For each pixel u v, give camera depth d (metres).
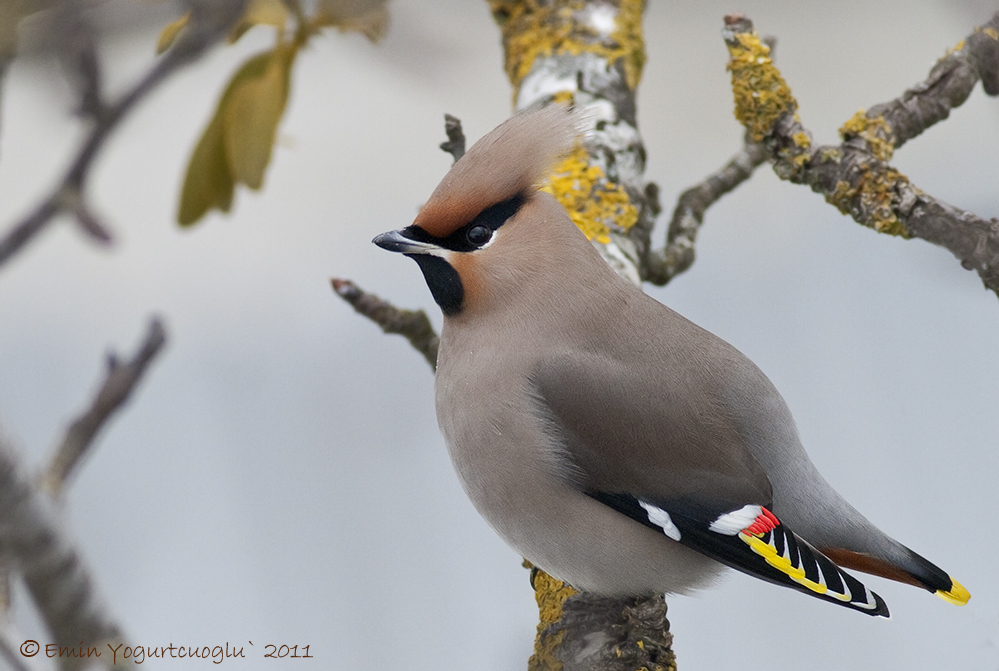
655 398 7.26
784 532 7.14
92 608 5.23
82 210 4.98
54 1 4.46
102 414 5.77
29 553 5.05
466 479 7.51
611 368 7.31
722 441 7.28
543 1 9.80
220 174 7.02
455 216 7.31
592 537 7.30
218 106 6.92
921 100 8.18
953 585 7.23
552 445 7.22
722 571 7.53
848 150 8.11
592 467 7.20
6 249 4.92
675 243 8.95
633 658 7.22
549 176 7.64
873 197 8.00
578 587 7.59
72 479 5.71
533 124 7.38
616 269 8.26
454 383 7.45
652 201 9.08
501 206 7.37
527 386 7.28
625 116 9.19
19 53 4.48
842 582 6.97
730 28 8.36
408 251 7.36
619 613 7.47
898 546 7.34
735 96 8.28
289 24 6.75
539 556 7.50
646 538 7.29
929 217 7.85
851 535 7.36
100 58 4.81
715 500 7.17
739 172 9.22
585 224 8.50
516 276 7.39
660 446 7.20
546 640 7.47
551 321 7.40
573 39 9.52
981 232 7.65
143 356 5.81
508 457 7.29
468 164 7.35
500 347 7.38
